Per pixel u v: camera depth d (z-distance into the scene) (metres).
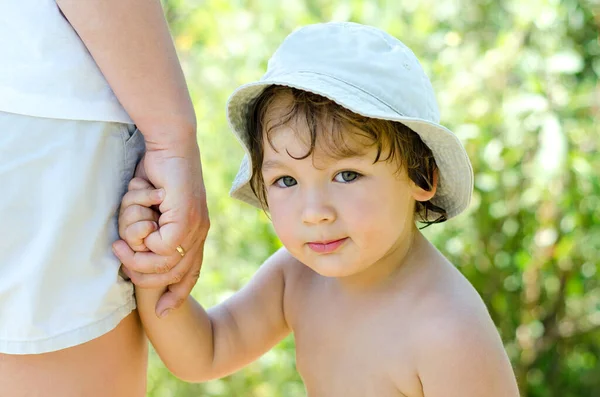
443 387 1.38
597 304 3.26
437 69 2.82
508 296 3.16
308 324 1.59
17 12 1.22
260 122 1.43
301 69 1.37
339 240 1.37
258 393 3.02
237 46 2.98
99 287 1.31
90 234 1.29
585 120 2.83
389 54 1.39
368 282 1.50
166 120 1.30
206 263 2.97
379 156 1.35
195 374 1.56
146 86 1.28
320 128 1.34
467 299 1.42
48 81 1.24
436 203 1.56
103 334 1.34
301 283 1.63
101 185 1.30
